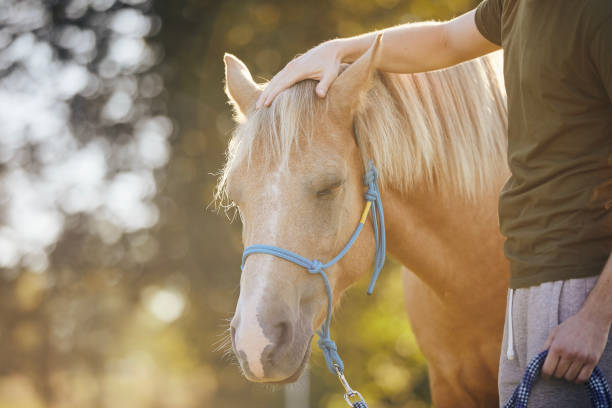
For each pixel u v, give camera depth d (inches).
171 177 392.5
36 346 435.8
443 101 86.3
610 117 57.5
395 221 83.8
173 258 400.8
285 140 72.0
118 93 409.7
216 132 380.2
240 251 386.0
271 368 67.0
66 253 417.1
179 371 552.4
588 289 56.5
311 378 366.0
